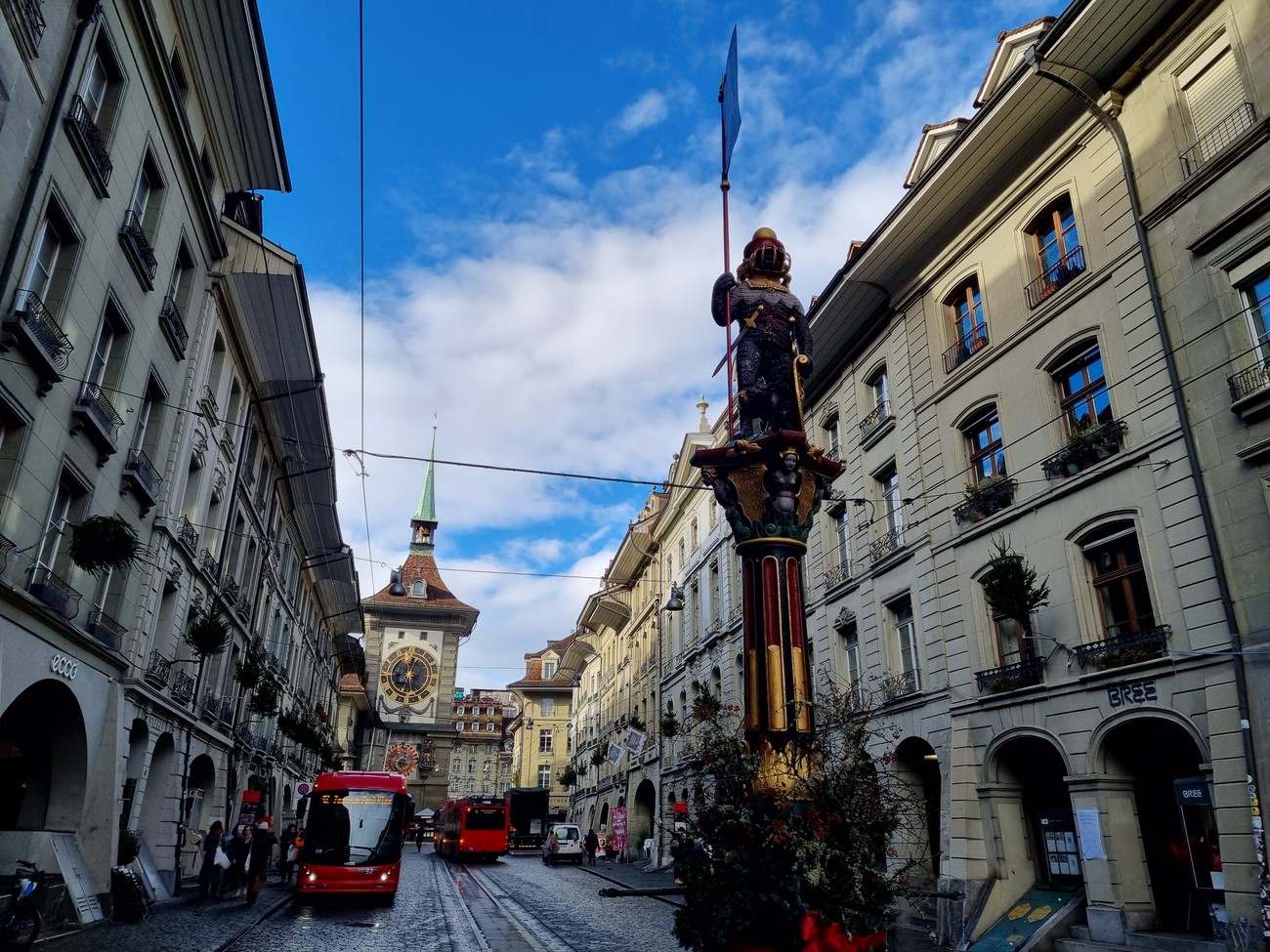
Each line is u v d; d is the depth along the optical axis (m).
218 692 25.36
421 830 58.44
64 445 14.02
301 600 42.66
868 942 6.56
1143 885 12.77
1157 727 13.05
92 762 15.68
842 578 22.11
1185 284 12.99
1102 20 13.75
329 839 19.92
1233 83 12.78
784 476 7.91
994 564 14.60
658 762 39.47
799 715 7.23
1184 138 13.45
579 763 62.34
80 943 11.62
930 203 17.81
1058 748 13.98
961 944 14.25
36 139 12.38
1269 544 11.29
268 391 27.91
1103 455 14.05
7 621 12.30
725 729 7.38
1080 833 13.34
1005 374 16.58
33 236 12.55
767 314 8.82
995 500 16.34
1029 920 13.82
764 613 7.56
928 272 19.16
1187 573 12.33
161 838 20.22
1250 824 10.87
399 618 82.06
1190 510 12.40
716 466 8.20
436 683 80.62
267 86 19.50
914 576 18.61
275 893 20.89
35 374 12.79
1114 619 13.75
